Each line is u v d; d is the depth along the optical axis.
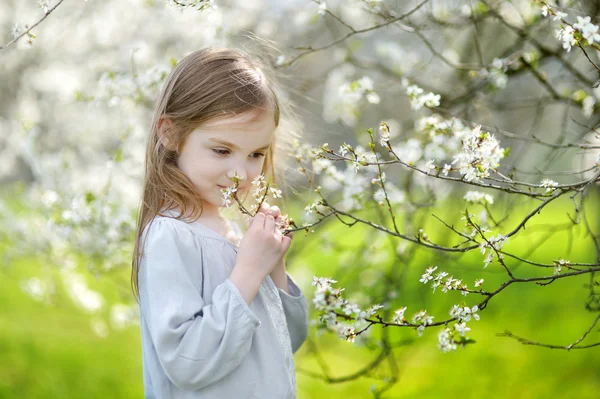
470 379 5.29
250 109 1.75
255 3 4.23
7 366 5.11
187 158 1.79
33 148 4.20
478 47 3.08
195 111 1.75
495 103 3.48
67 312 6.43
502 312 6.69
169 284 1.67
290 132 2.36
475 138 1.73
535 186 1.77
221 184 1.77
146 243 1.76
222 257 1.78
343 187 3.04
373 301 3.36
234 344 1.62
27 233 4.36
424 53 4.55
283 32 4.46
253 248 1.73
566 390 5.09
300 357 5.36
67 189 3.93
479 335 6.17
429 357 5.65
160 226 1.75
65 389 4.92
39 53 5.19
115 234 3.46
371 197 2.95
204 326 1.61
